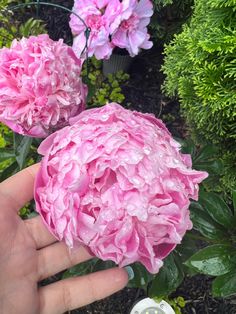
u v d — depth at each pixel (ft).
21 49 0.79
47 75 0.76
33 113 0.78
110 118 0.60
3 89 0.77
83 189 0.57
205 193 0.76
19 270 0.70
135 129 0.58
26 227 0.73
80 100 0.83
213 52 0.83
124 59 1.22
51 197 0.59
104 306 1.12
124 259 0.58
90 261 0.82
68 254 0.73
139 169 0.56
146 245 0.57
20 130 0.81
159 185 0.56
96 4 1.00
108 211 0.55
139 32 1.05
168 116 1.26
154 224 0.57
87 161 0.56
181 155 0.67
